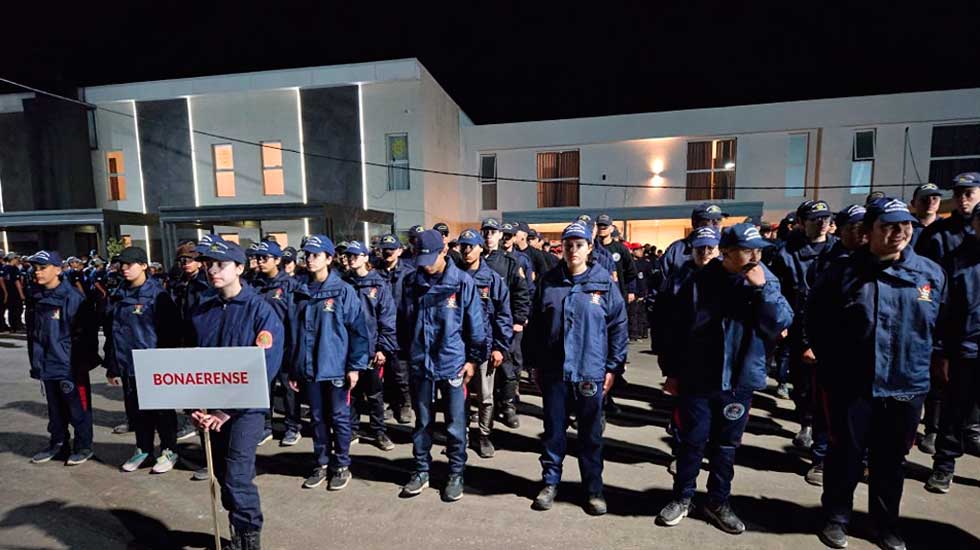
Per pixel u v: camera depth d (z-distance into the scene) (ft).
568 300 9.95
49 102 46.26
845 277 8.63
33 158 46.78
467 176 55.06
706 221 13.58
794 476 11.71
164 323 12.63
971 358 10.19
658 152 49.29
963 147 42.27
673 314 9.45
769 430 14.47
